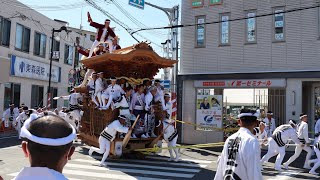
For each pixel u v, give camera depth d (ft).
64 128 6.70
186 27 58.90
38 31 86.79
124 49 43.70
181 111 57.98
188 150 49.44
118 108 38.78
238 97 64.59
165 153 45.73
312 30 50.21
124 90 42.68
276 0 52.42
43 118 6.74
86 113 47.52
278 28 52.49
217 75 55.36
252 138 13.19
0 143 52.16
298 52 50.96
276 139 35.94
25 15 80.48
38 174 6.54
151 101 42.39
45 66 89.92
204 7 57.67
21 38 79.36
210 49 56.95
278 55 52.16
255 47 53.72
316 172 34.81
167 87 65.41
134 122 37.88
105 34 48.42
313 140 44.42
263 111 50.26
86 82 49.52
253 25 54.19
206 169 35.32
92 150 39.24
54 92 96.07
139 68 43.01
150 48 41.37
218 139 54.95
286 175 33.35
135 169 34.65
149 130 42.68
